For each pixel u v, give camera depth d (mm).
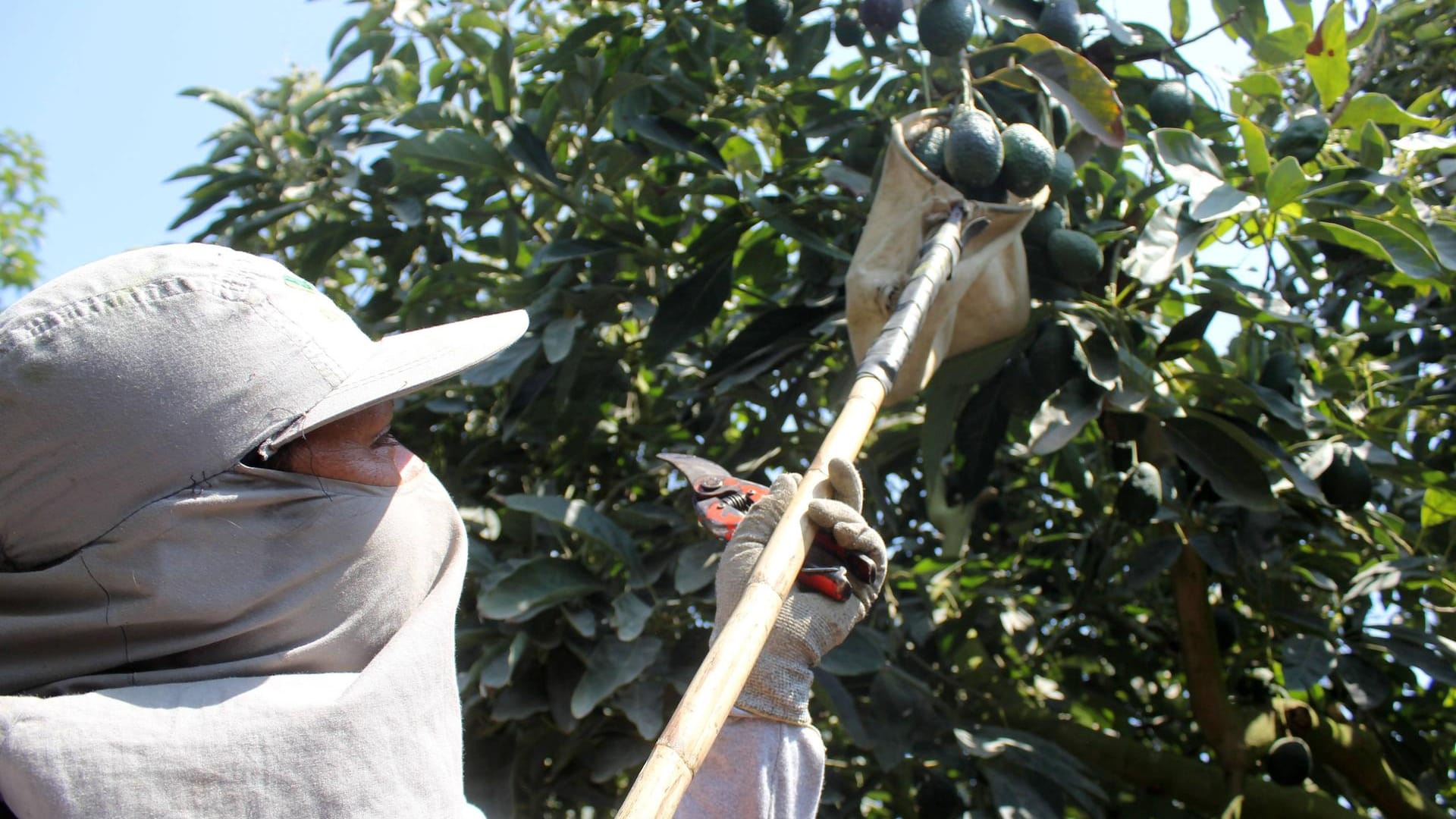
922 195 3080
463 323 1588
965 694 4273
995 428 3875
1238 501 3748
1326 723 4199
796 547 1770
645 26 4312
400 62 4621
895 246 3061
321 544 1406
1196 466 3807
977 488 3914
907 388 3092
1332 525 4137
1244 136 3582
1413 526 4375
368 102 4605
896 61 4129
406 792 1319
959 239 2963
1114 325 3748
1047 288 3623
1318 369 4184
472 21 4449
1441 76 4723
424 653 1399
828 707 3850
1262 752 4109
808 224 4109
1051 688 4477
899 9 3469
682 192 4066
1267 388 3910
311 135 4609
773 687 1823
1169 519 3969
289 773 1262
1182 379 3951
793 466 4355
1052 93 3379
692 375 4621
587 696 3547
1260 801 4039
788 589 1726
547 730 3893
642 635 3885
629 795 1415
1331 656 3869
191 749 1242
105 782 1205
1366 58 4641
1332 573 4355
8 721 1226
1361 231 3648
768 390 4250
